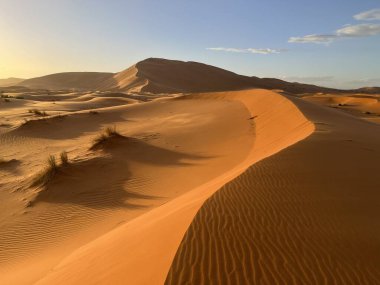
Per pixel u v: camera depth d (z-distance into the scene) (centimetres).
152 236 644
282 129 2084
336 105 7125
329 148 1203
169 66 17212
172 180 1503
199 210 661
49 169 1559
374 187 848
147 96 8256
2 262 976
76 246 955
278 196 749
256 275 464
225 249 522
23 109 4528
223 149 1984
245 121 2786
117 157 1828
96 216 1208
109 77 19688
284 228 598
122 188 1444
